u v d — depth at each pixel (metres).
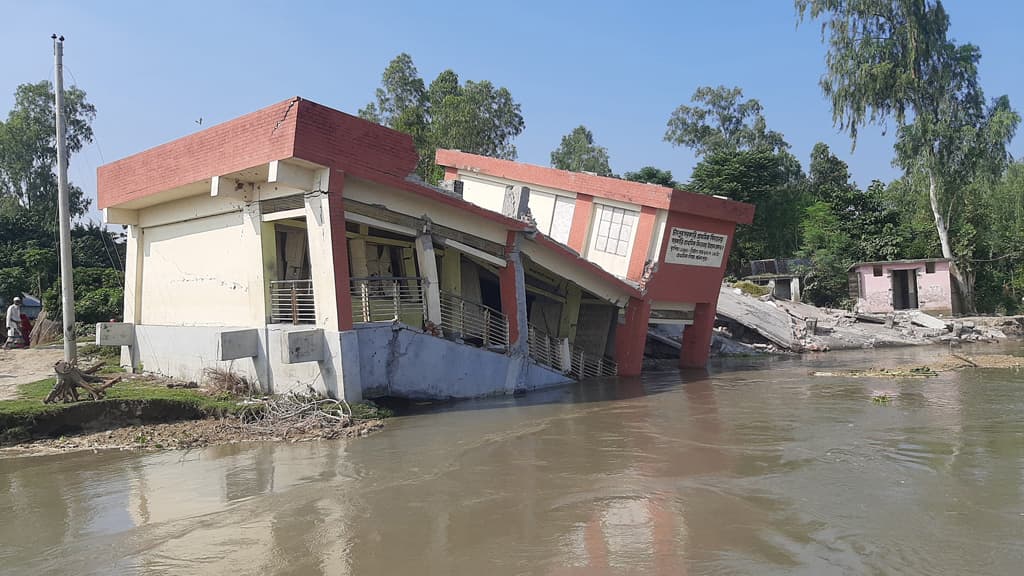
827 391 14.31
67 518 6.54
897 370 17.78
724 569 4.98
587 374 19.31
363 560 5.32
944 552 5.20
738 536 5.66
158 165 14.77
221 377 13.04
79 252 38.22
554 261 17.45
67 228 14.88
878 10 38.66
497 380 15.09
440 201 14.24
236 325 14.03
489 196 22.88
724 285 31.89
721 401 13.30
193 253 15.43
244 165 12.50
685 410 12.27
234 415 11.38
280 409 11.38
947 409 11.59
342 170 12.30
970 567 4.91
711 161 49.41
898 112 39.56
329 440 10.00
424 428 10.83
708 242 20.58
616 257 19.86
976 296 42.28
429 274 14.27
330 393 11.95
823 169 58.53
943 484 7.00
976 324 33.12
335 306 11.90
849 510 6.24
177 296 15.98
